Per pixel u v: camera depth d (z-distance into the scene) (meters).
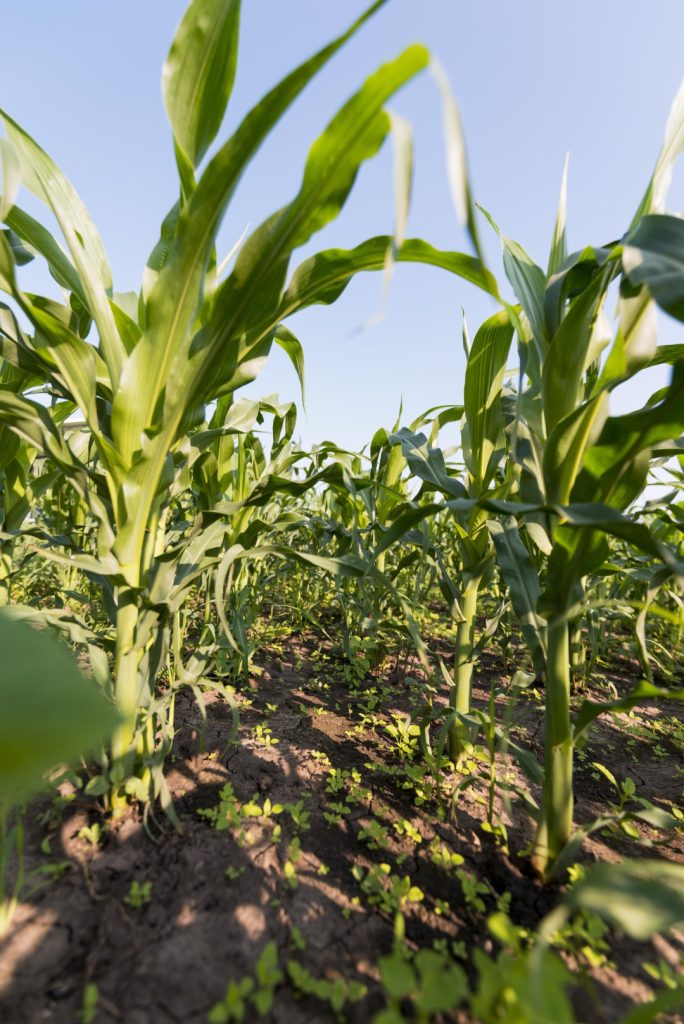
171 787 1.45
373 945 0.99
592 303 1.12
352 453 2.21
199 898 1.06
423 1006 0.68
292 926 1.01
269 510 2.89
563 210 1.42
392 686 2.50
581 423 1.14
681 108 1.15
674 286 0.73
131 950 0.92
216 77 1.12
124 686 1.24
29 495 2.09
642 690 0.97
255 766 1.62
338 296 1.46
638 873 0.70
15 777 0.27
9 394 1.10
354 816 1.41
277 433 2.41
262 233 1.00
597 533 1.07
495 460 1.63
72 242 1.14
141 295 1.33
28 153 1.17
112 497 1.24
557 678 1.19
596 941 0.99
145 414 1.16
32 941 0.92
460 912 1.09
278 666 2.63
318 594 3.64
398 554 3.18
